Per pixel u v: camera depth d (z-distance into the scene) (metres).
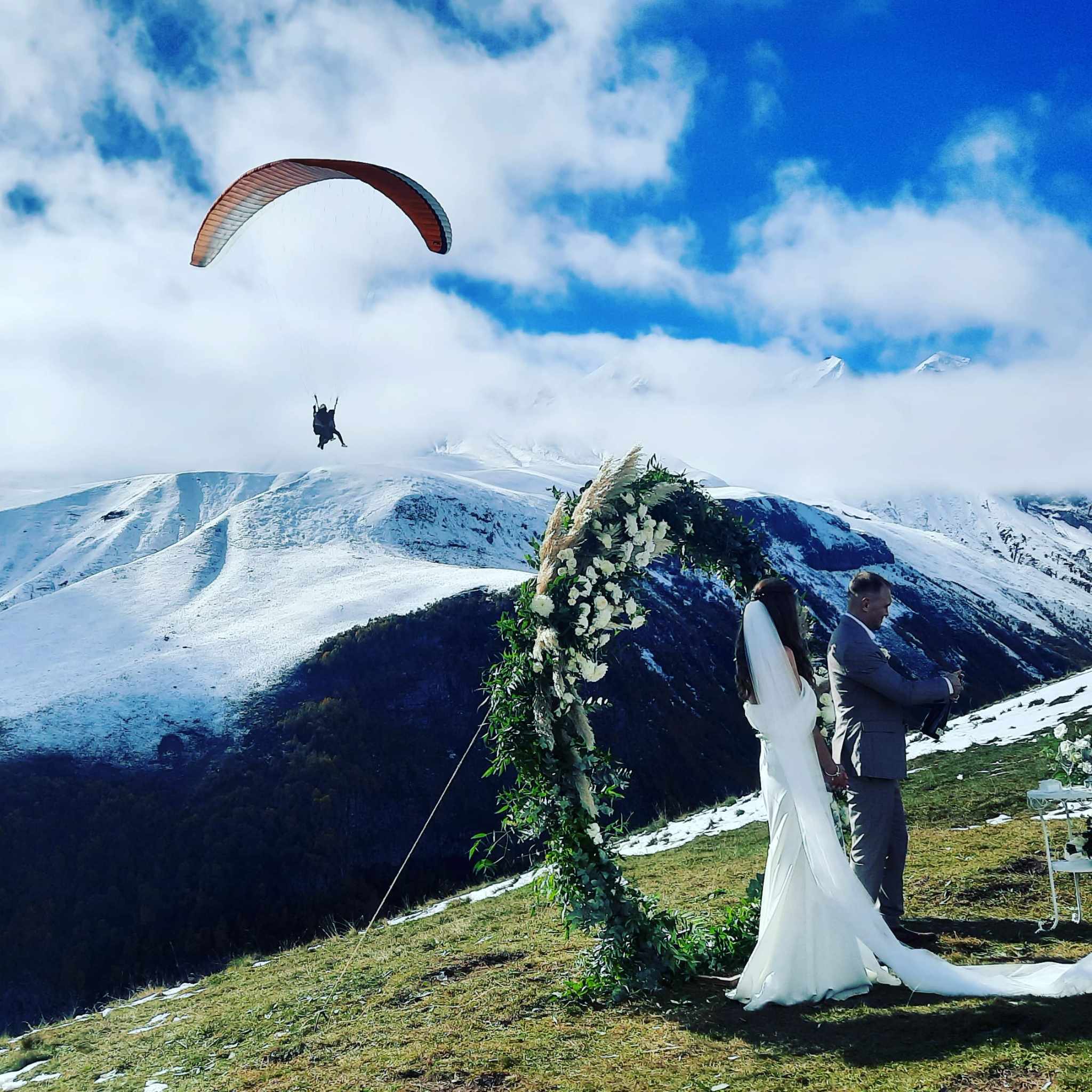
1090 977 4.26
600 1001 5.50
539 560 6.27
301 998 7.61
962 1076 3.49
